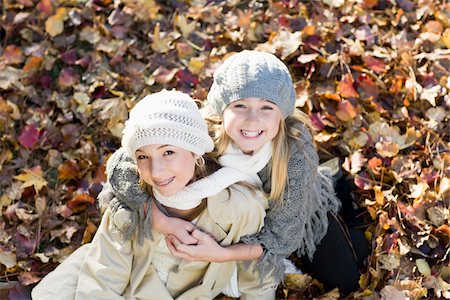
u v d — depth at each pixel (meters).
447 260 2.60
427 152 2.91
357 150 2.94
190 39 3.46
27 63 3.30
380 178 2.86
